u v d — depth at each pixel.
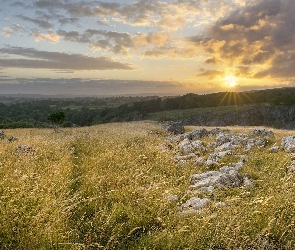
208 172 11.68
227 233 5.95
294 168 11.19
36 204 7.11
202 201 8.11
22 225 6.06
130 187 8.80
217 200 8.59
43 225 6.07
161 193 8.56
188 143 21.30
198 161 14.04
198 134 28.16
